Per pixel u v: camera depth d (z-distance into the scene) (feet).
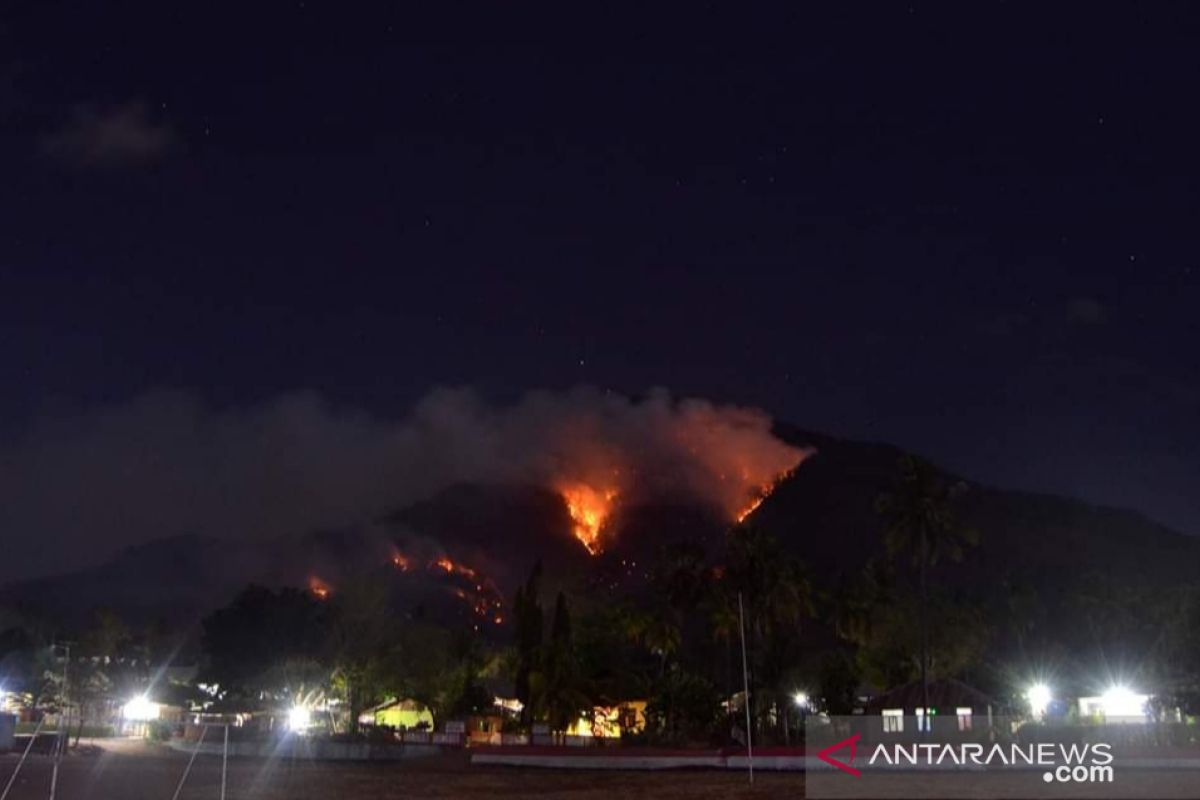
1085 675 373.61
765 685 428.56
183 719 449.48
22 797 205.77
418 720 481.46
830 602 478.59
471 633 538.88
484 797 227.81
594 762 308.60
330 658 443.73
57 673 477.36
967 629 430.20
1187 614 341.62
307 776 275.80
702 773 280.31
